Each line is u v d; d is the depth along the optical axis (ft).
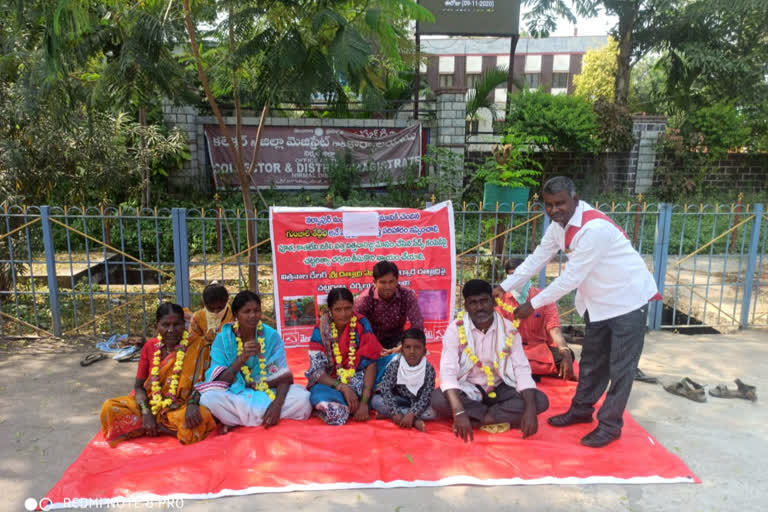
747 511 9.23
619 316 10.69
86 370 15.24
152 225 32.35
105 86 18.11
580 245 10.44
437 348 16.79
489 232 26.13
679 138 44.09
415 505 9.27
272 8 16.76
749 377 15.01
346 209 16.65
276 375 12.16
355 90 17.76
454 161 36.81
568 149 43.21
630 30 45.01
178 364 11.58
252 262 19.63
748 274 19.02
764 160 46.88
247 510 9.08
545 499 9.48
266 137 37.45
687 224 37.22
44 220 17.02
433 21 17.62
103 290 24.58
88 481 9.65
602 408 11.09
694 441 11.59
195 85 33.68
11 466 10.39
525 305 11.38
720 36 45.73
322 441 10.94
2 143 20.39
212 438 11.21
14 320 17.99
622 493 9.68
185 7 16.90
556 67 97.91
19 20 17.02
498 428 11.62
